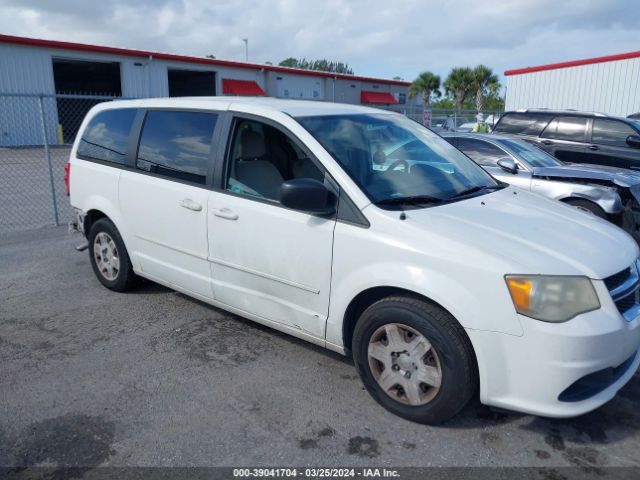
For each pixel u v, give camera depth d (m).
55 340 4.30
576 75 19.20
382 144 3.92
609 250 3.12
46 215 9.48
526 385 2.83
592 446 3.01
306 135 3.62
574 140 10.70
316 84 37.69
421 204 3.40
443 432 3.12
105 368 3.85
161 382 3.67
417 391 3.14
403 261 3.07
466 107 34.12
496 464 2.87
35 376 3.74
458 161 4.36
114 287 5.25
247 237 3.80
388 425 3.19
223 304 4.19
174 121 4.47
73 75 35.31
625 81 17.97
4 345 4.21
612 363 2.86
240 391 3.56
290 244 3.56
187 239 4.27
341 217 3.34
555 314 2.76
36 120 23.30
